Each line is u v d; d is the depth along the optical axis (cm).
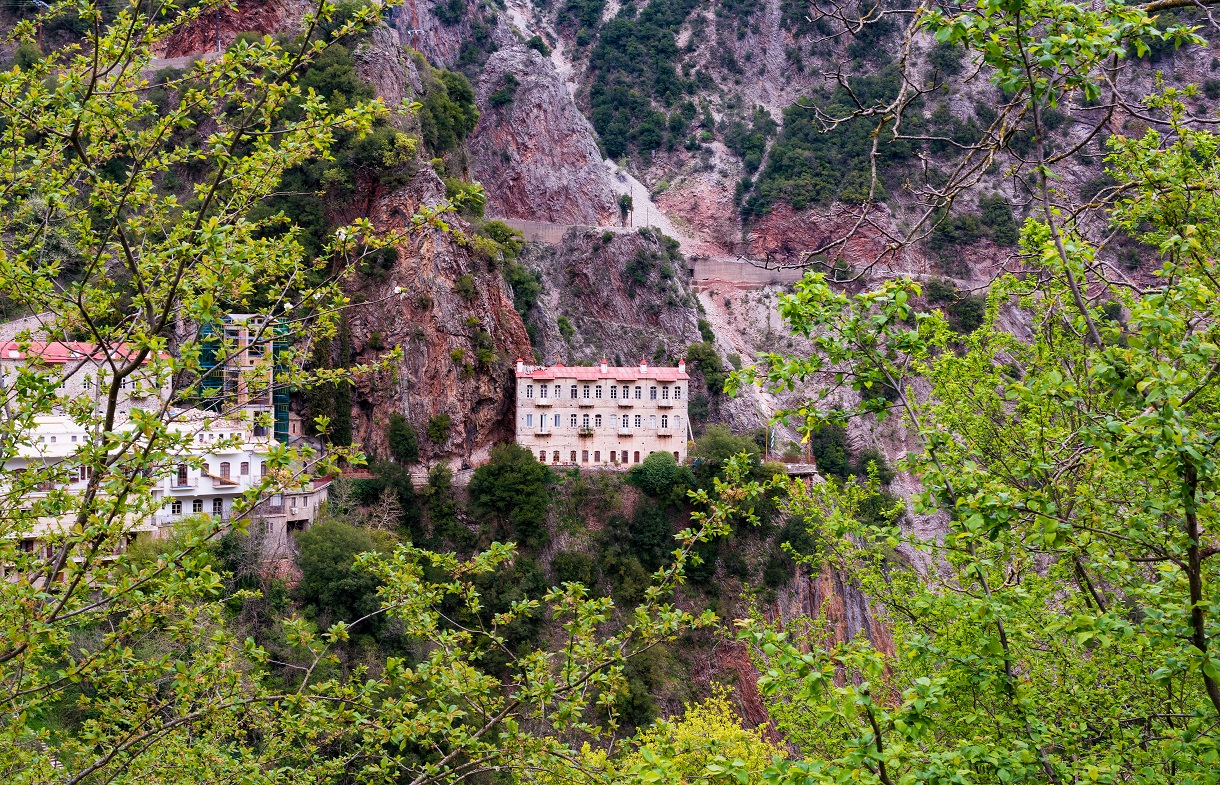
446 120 10931
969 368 2150
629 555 8550
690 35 19325
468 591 1908
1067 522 1278
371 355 8562
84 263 1744
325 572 6122
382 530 7462
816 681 1120
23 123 1678
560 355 11525
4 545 1473
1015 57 1284
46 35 9106
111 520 1427
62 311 1672
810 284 1398
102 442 1485
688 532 1850
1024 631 1625
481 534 8331
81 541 1416
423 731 1691
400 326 8656
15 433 1553
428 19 16588
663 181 17588
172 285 1532
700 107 18300
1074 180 9438
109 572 1518
